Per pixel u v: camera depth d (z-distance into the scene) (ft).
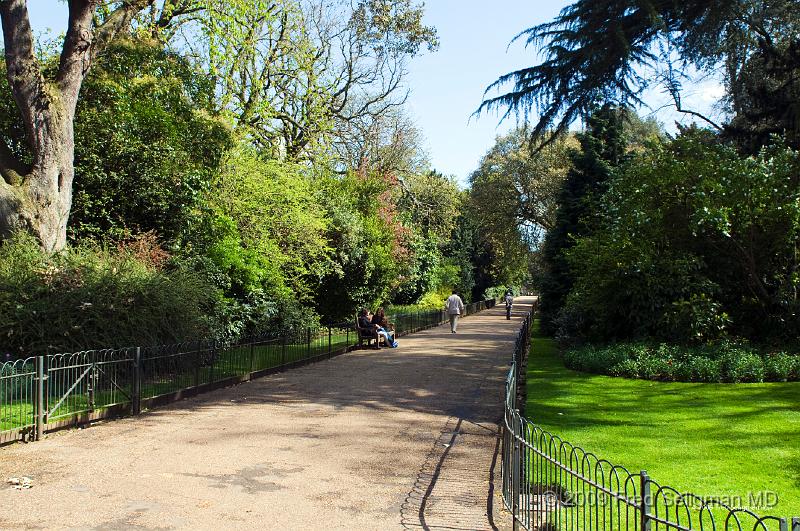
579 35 51.78
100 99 56.75
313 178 99.71
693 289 52.80
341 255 89.92
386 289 107.76
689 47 54.03
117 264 45.73
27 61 46.65
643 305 53.83
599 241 58.95
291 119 101.65
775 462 25.00
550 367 54.70
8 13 46.06
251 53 89.97
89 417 32.07
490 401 40.68
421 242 148.97
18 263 41.83
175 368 40.52
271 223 73.46
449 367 58.70
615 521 19.33
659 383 43.73
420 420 34.58
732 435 29.30
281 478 23.29
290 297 76.69
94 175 54.34
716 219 49.73
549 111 55.57
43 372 30.09
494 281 228.63
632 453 26.63
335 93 112.68
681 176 53.62
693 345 51.67
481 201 164.45
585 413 34.65
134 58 58.49
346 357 68.74
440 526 18.85
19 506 19.69
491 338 95.76
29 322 39.14
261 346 52.95
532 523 17.80
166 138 57.52
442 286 172.76
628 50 49.90
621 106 55.57
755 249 53.72
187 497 20.86
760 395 38.50
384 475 24.04
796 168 52.49
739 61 66.28
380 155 139.13
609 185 64.64
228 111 81.00
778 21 62.59
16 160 49.42
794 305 52.24
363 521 19.15
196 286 50.60
